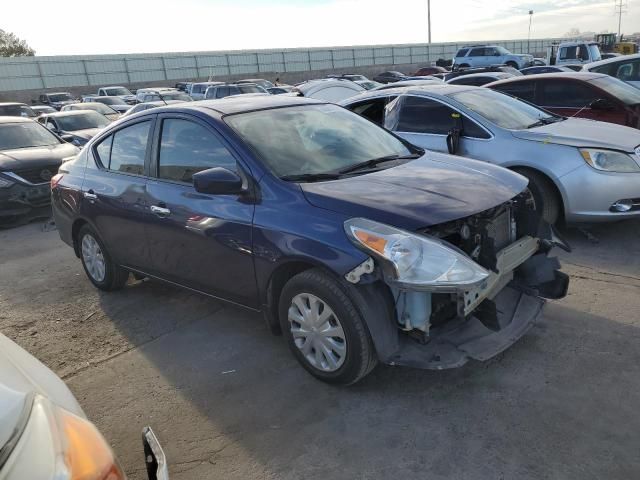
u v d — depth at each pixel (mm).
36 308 4926
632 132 5828
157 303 4820
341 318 3041
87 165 4918
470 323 3285
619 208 5273
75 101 31594
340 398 3205
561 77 7660
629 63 9977
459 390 3189
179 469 2750
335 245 2947
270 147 3639
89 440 1552
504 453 2670
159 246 4145
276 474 2662
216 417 3139
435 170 3633
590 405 2969
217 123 3754
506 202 3346
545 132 5723
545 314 4008
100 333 4328
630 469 2512
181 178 3955
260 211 3344
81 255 5266
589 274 4734
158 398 3369
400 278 2754
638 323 3791
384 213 2938
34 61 44469
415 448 2756
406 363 2953
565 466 2559
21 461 1364
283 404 3199
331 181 3406
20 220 8180
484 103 6309
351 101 7262
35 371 1910
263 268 3361
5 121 9602
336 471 2648
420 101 6520
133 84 49219
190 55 51250
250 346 3908
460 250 2875
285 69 55188
